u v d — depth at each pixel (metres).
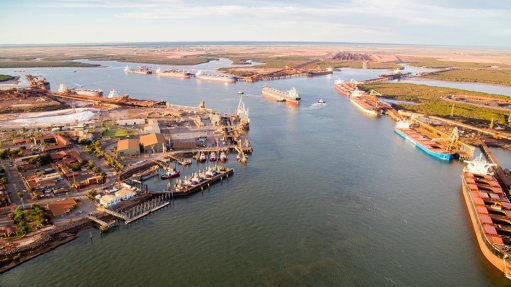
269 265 116.00
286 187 174.62
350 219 145.00
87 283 106.31
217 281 108.50
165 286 105.88
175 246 125.25
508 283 111.06
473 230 140.00
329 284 108.25
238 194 167.00
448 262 120.12
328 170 197.88
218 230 135.88
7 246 119.81
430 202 162.38
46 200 151.00
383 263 118.50
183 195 165.12
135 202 155.38
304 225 139.75
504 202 151.38
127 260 117.25
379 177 189.75
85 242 126.81
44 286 104.88
